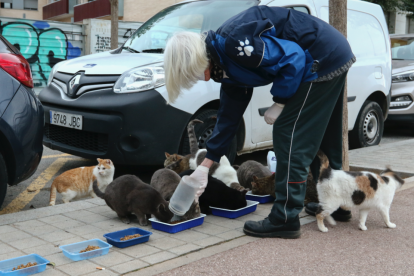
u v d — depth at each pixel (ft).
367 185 10.47
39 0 108.88
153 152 14.79
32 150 12.07
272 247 9.65
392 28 73.61
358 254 9.33
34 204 14.34
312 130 9.69
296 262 8.85
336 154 11.14
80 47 44.52
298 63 8.54
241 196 12.00
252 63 8.37
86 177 14.39
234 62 8.64
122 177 11.47
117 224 11.10
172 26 18.39
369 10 23.53
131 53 17.72
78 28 43.98
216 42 8.50
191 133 14.74
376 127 24.02
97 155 15.30
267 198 13.41
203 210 12.23
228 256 9.10
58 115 16.12
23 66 11.96
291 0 18.22
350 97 21.25
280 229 10.16
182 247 9.49
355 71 21.44
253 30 8.35
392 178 11.04
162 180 12.49
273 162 15.47
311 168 11.84
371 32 23.21
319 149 11.09
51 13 101.14
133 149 14.74
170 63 8.39
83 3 87.15
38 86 42.22
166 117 14.78
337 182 10.45
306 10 18.76
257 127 17.48
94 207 12.54
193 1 19.58
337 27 15.28
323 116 9.67
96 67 15.88
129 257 8.90
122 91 14.67
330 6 15.34
